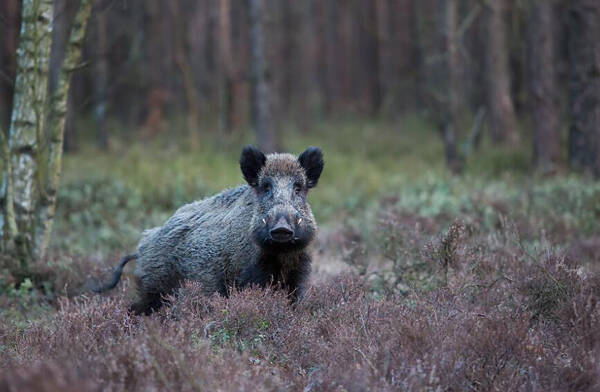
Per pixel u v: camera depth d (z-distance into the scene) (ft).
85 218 61.26
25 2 37.52
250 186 29.07
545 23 80.89
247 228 28.17
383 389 19.71
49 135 38.91
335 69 179.32
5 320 30.55
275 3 148.15
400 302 29.58
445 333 23.58
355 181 86.22
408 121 151.74
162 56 134.62
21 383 17.22
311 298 28.84
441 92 89.92
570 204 55.88
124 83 131.54
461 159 88.99
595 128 73.82
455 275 31.19
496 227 48.55
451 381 20.62
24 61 37.81
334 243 50.31
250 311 25.21
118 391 18.86
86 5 38.60
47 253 40.24
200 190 69.21
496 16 106.01
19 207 38.06
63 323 26.16
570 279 27.99
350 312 26.99
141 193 69.41
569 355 22.50
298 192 28.43
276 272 28.17
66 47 38.81
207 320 25.27
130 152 99.04
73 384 17.12
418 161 103.91
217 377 20.30
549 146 80.38
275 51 146.30
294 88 166.71
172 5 126.93
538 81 81.00
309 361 23.27
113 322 25.57
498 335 22.52
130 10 125.59
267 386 20.49
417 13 158.10
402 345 22.74
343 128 149.59
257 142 99.04
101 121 107.76
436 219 51.78
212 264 29.19
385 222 37.70
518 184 70.74
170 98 134.82
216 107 136.05
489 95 109.29
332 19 176.04
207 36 151.02
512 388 20.39
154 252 31.27
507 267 32.40
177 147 105.50
